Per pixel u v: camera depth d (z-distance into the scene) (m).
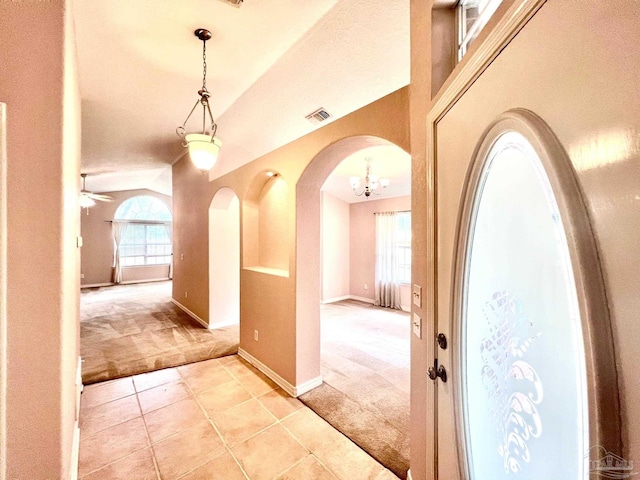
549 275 0.57
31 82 0.93
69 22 1.12
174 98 2.67
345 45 1.70
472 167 0.84
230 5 1.58
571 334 0.52
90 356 3.25
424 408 1.29
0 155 0.88
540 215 0.60
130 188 8.45
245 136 2.99
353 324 4.66
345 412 2.21
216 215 4.39
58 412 0.97
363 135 1.84
